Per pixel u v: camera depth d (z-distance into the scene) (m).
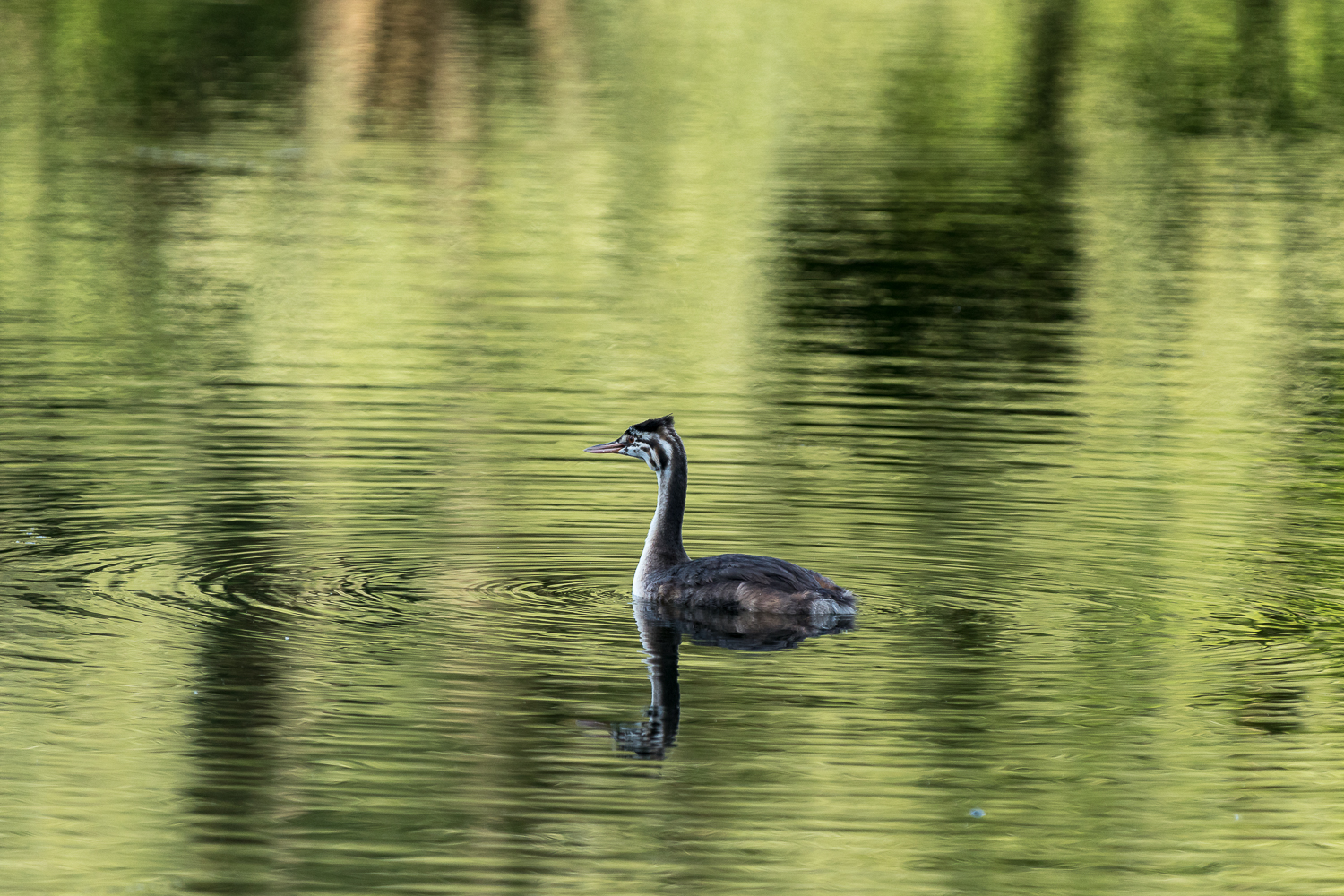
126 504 17.95
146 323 27.80
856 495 18.66
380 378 24.39
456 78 53.53
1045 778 11.65
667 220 37.16
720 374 25.09
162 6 63.34
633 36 60.91
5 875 10.26
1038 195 40.47
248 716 12.48
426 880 10.27
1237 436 21.97
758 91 52.78
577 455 20.48
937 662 13.73
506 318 28.80
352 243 34.34
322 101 49.97
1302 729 12.45
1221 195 40.56
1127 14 65.00
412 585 15.57
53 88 50.91
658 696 12.96
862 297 30.89
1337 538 17.33
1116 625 14.61
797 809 11.16
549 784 11.49
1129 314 29.92
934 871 10.42
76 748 11.89
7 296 29.41
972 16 65.62
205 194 38.38
